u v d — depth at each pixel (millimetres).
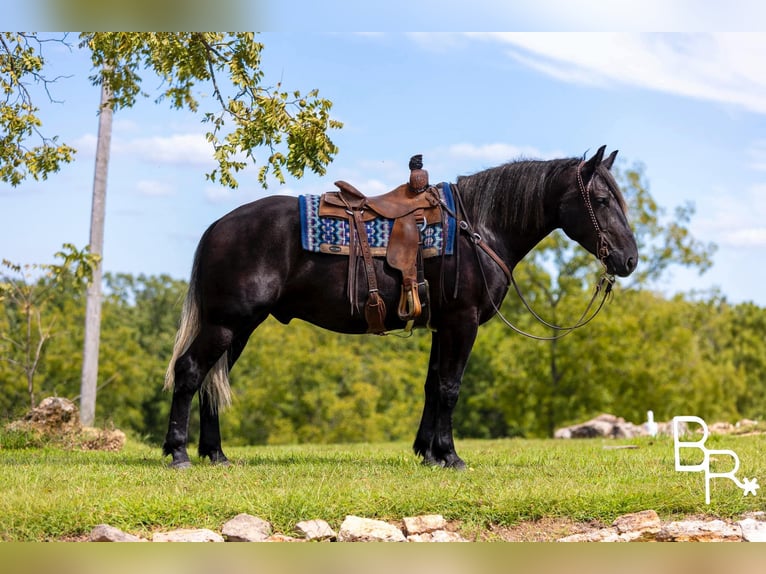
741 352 52500
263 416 43562
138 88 11930
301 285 8633
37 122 10336
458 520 7074
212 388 9039
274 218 8562
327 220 8578
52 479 8031
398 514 7066
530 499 7246
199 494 7223
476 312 8844
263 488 7559
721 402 42719
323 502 7070
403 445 16922
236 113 10211
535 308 36031
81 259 16484
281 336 42969
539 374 35906
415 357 47938
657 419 35938
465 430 47625
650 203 37812
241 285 8469
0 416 13938
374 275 8562
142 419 46375
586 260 35812
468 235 8812
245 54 10305
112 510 6797
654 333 37750
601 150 8852
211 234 8656
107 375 44031
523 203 8984
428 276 8734
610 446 13508
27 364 20281
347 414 41438
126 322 54500
